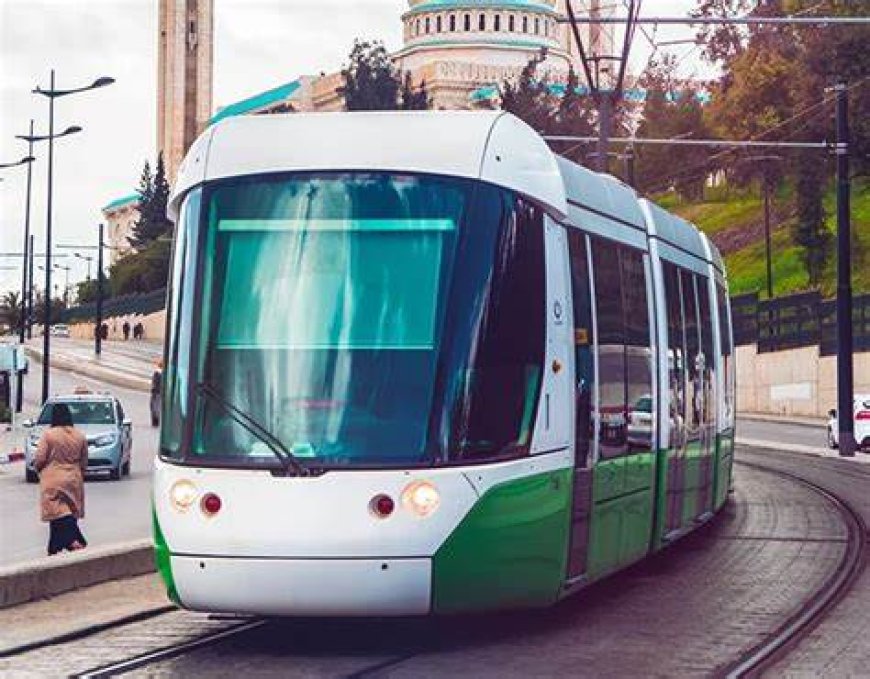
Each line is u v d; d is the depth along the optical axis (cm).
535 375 1177
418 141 1180
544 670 1071
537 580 1170
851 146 7125
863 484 2983
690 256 1878
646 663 1100
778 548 1864
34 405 7212
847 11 7031
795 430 5778
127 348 12388
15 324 16388
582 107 9688
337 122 1197
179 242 1195
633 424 1463
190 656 1133
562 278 1246
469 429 1115
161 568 1129
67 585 1486
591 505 1299
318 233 1153
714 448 1998
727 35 7419
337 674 1053
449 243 1147
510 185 1190
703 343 1914
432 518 1085
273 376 1122
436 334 1124
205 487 1102
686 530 1759
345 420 1105
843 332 4059
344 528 1077
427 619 1301
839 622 1303
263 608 1088
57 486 1767
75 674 1057
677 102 9312
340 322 1130
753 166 7681
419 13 16462
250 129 1205
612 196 1488
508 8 16162
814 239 7300
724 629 1259
